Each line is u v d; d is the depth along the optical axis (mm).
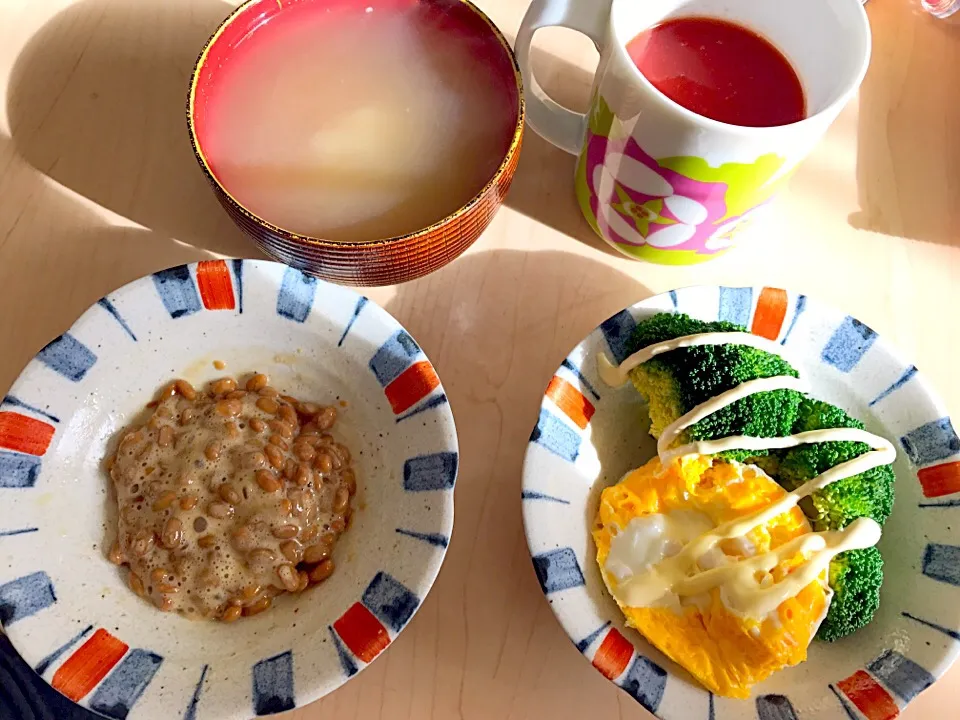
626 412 293
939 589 256
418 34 291
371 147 277
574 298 317
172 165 325
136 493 269
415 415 267
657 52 278
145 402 283
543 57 349
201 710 227
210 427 276
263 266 270
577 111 342
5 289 305
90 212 316
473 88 287
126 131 329
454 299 314
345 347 276
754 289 287
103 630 246
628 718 267
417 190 272
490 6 353
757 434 268
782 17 267
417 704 266
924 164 342
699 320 285
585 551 265
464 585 279
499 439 297
